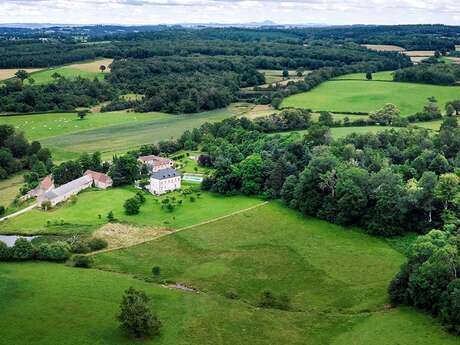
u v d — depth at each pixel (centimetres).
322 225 17662
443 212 16275
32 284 13712
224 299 13288
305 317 12475
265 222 18075
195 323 12106
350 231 17138
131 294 11969
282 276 14588
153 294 13388
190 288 14000
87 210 19662
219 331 11825
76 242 16400
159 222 18388
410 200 16462
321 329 11944
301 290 13838
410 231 16750
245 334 11744
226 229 17638
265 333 11794
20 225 18338
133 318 11412
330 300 13275
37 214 19375
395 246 16000
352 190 17275
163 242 16788
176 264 15350
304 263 15212
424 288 12044
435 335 11262
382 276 14250
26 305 12638
